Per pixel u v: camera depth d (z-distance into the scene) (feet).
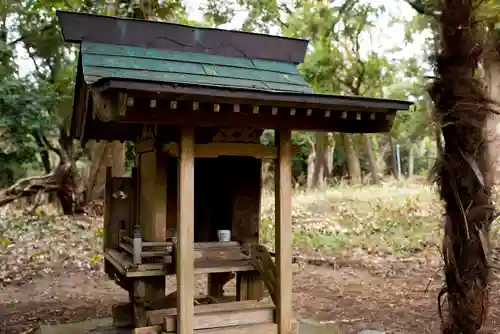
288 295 12.55
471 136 6.65
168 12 38.88
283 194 12.60
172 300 13.30
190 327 11.48
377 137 82.69
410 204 37.65
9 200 42.78
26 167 63.21
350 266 27.02
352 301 20.33
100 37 13.51
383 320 17.46
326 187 57.26
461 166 6.70
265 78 14.05
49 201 52.16
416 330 16.19
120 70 12.33
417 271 25.09
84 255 30.63
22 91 42.34
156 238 13.24
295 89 13.87
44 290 23.18
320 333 15.65
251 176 15.16
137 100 9.81
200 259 13.85
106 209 15.81
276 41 15.30
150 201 13.79
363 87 48.93
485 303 6.79
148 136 13.92
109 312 19.34
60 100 44.86
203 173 15.84
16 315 19.02
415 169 95.76
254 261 13.48
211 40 14.56
